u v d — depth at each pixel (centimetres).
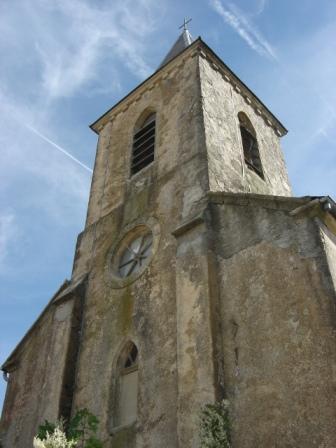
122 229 1392
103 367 1131
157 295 1116
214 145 1377
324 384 738
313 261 858
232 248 1014
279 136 1977
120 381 1096
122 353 1128
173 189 1314
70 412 1122
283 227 948
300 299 839
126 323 1148
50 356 1241
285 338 822
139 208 1390
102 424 1033
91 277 1364
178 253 1083
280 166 1808
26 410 1252
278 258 916
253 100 1853
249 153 1666
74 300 1299
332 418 705
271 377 804
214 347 890
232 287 958
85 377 1154
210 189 1205
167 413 927
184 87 1609
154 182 1411
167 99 1652
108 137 1823
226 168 1350
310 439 711
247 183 1421
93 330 1224
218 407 818
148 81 1788
